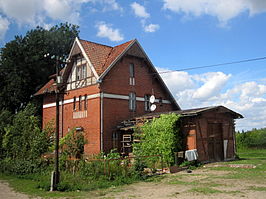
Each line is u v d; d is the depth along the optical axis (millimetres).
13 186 13352
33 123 19984
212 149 19906
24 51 32938
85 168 14219
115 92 23500
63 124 26016
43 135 18375
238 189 10383
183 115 18312
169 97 28672
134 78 25422
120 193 10680
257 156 25859
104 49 26094
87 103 23562
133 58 25641
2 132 22594
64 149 16984
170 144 17516
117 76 23891
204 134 19109
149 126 18844
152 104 26219
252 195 9320
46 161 16938
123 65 24578
